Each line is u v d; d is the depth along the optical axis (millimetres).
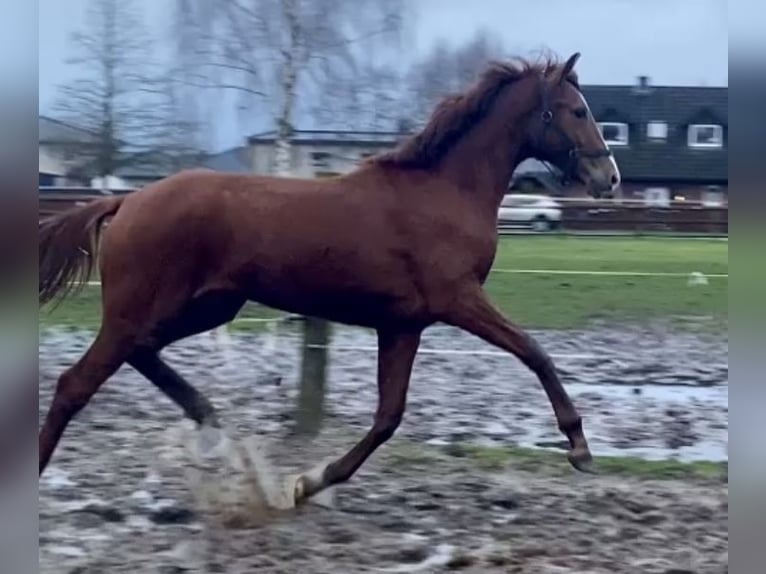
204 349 10305
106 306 5207
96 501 5410
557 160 5664
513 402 8117
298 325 11062
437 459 6348
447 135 5367
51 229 5367
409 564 4555
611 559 4605
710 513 5289
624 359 9938
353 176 5328
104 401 7949
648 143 30312
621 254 16516
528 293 13188
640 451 6625
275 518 5211
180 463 6160
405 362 5336
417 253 5219
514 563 4547
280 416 7426
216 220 5172
